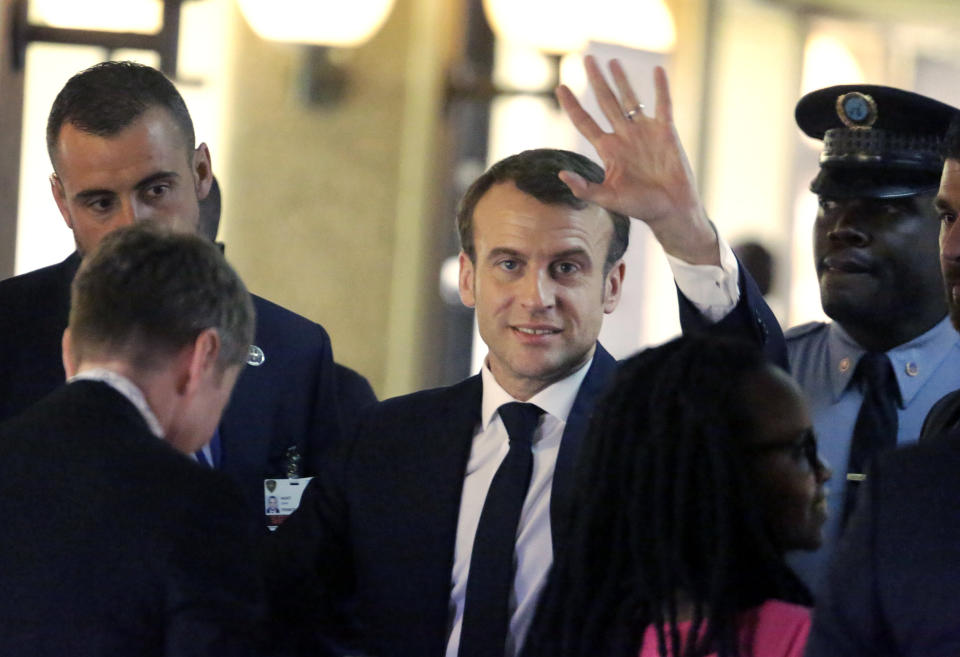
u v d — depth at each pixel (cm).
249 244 1839
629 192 763
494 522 769
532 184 775
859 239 857
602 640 624
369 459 828
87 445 646
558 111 1908
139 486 636
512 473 777
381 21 1769
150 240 692
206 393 689
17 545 632
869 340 879
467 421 813
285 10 1703
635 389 638
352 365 1877
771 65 2383
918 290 860
